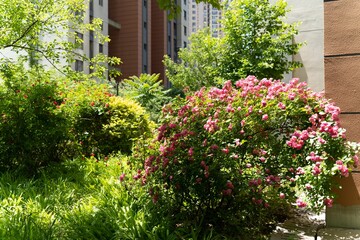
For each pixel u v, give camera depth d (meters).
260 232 4.21
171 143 4.21
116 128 8.81
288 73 12.12
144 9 34.91
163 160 4.07
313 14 12.56
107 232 3.63
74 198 5.00
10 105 6.75
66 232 3.67
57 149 7.39
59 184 5.56
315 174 3.85
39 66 8.48
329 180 3.96
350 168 4.14
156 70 39.69
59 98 7.34
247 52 11.94
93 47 24.38
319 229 4.36
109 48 33.59
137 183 4.49
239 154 4.14
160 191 4.11
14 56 13.30
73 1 9.16
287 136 4.41
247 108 4.27
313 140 4.11
